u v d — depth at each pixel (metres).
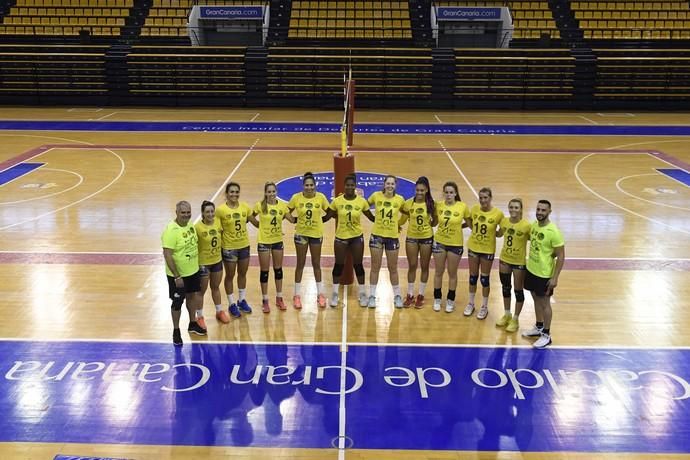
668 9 28.02
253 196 13.22
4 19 26.77
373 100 25.33
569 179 14.88
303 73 25.05
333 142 18.94
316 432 5.77
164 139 19.19
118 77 25.09
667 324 7.90
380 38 26.09
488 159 16.86
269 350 7.25
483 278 7.94
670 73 24.92
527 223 7.40
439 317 8.13
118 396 6.31
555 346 7.36
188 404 6.19
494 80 25.09
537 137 19.94
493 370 6.85
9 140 18.89
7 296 8.54
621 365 6.95
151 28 26.34
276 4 28.00
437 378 6.69
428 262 8.24
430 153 17.53
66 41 25.77
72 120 22.33
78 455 5.43
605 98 25.25
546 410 6.13
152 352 7.16
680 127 21.83
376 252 8.17
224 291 8.91
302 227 8.09
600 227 11.48
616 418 6.01
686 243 10.69
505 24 26.95
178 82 25.16
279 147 18.14
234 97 25.34
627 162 16.67
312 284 9.12
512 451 5.55
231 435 5.72
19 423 5.87
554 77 25.03
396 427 5.86
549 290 7.13
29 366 6.84
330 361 7.02
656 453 5.53
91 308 8.23
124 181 14.44
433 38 26.45
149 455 5.45
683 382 6.62
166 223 11.55
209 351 7.21
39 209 12.34
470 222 8.00
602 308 8.33
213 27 27.78
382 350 7.27
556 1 28.30
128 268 9.53
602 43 26.09
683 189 14.06
